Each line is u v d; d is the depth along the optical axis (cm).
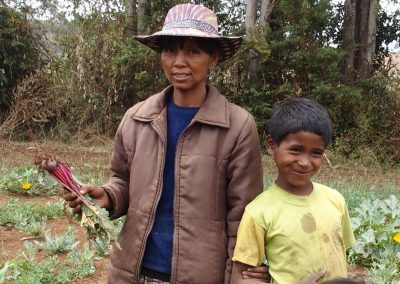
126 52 1428
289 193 247
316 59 1395
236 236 252
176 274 246
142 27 1503
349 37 1501
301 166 238
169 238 252
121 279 259
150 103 265
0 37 1492
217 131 251
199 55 251
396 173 1236
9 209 696
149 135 260
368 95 1441
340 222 254
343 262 251
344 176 1144
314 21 1440
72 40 1505
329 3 1434
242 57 1415
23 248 575
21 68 1533
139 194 258
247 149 251
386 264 514
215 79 1416
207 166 248
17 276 483
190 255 245
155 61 1445
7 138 1367
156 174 254
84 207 250
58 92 1444
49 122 1483
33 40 1547
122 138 272
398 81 1418
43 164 250
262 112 1400
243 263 245
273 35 1451
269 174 1038
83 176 940
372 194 818
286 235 240
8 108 1530
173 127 259
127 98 1500
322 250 242
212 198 250
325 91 1368
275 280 242
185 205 248
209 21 252
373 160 1305
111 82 1462
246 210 248
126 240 260
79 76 1456
